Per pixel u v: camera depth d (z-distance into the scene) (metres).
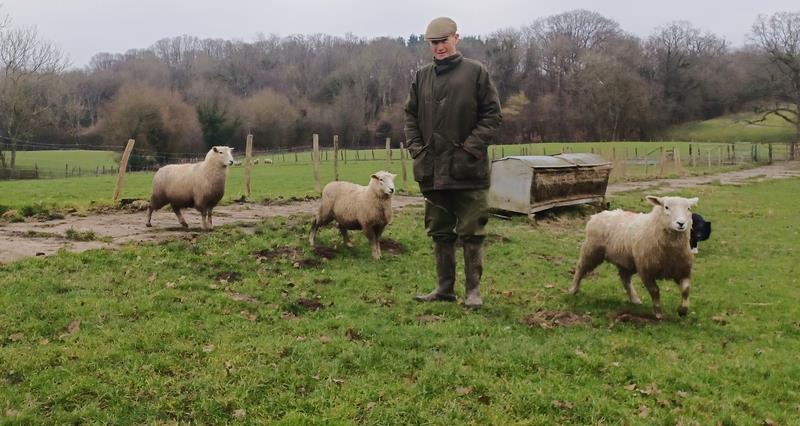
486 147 7.59
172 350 5.89
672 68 104.31
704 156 61.72
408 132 7.91
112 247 10.12
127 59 114.00
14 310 6.66
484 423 4.80
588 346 6.54
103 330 6.29
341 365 5.71
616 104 91.25
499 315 7.72
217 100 79.56
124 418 4.70
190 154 61.62
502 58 110.31
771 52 68.75
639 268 7.84
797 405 5.37
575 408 5.09
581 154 19.61
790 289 9.91
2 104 49.41
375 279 9.38
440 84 7.50
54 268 8.46
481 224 7.89
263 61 113.12
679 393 5.46
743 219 19.44
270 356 5.82
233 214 15.44
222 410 4.86
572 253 12.70
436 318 7.46
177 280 8.42
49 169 50.44
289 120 86.31
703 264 11.92
